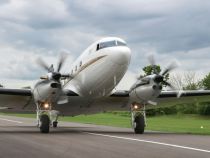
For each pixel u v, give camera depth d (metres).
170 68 20.17
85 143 13.70
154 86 19.69
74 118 52.31
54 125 27.34
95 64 19.56
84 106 21.92
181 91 21.23
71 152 11.05
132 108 21.25
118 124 34.38
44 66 19.38
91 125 32.03
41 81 18.81
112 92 20.88
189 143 14.38
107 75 19.14
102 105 22.20
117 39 19.67
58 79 18.70
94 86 20.02
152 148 12.43
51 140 14.73
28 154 10.47
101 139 15.65
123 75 19.38
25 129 23.28
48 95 18.69
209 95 22.22
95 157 10.12
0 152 10.84
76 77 21.12
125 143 14.02
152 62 20.58
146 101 20.62
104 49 19.23
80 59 21.27
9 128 24.64
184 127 30.78
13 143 13.38
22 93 19.67
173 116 65.44
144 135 18.83
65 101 19.64
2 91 19.31
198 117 62.81
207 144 14.09
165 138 16.78
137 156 10.42
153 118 59.72
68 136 17.11
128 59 18.70
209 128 29.44
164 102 23.52
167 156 10.50
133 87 20.56
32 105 22.02
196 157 10.38
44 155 10.33
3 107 22.91
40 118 19.16
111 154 10.76
